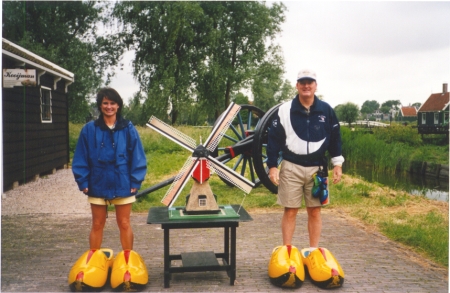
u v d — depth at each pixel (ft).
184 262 13.21
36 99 34.55
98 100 12.42
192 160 13.21
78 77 80.02
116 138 12.48
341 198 26.78
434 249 16.34
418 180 47.83
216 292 12.28
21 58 28.89
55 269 14.08
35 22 77.82
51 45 76.64
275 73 115.14
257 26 104.01
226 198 26.71
